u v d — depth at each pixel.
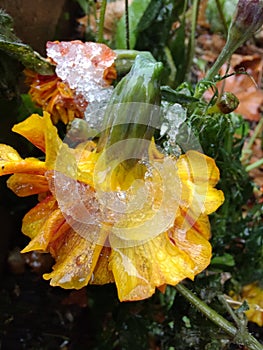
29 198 0.24
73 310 0.24
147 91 0.15
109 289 0.22
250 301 0.23
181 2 0.27
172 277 0.14
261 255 0.23
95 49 0.19
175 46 0.27
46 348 0.23
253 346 0.18
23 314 0.24
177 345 0.20
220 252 0.23
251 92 0.36
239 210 0.24
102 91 0.18
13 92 0.20
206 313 0.18
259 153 0.33
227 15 0.24
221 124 0.19
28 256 0.25
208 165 0.16
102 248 0.15
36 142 0.15
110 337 0.23
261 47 0.40
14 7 0.23
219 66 0.18
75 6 0.35
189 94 0.20
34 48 0.26
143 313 0.22
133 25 0.27
